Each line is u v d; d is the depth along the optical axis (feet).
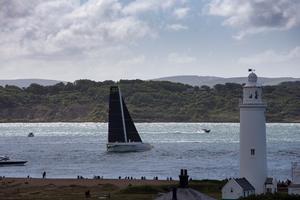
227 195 497.46
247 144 514.27
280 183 566.77
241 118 518.37
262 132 513.45
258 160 512.22
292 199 463.42
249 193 500.74
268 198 462.60
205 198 272.72
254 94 515.09
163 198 274.16
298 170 519.60
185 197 270.67
